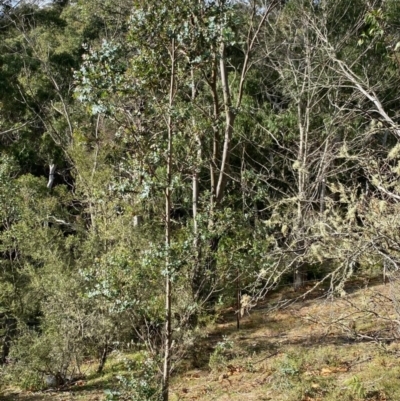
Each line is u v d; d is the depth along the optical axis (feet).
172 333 22.75
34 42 64.54
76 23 66.33
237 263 26.03
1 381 33.17
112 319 30.55
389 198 15.58
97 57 18.01
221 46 20.70
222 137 39.88
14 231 36.14
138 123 19.10
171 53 18.86
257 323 36.76
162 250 19.43
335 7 41.68
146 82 18.54
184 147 22.50
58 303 32.19
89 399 28.73
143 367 20.27
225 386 27.02
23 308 35.78
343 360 26.63
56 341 32.40
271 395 24.63
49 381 32.50
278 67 49.21
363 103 34.04
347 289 32.30
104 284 20.07
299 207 18.54
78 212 51.85
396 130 17.47
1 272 36.96
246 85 48.62
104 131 37.47
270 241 20.65
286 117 45.80
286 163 42.73
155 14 18.20
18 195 40.14
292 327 34.37
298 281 43.62
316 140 41.60
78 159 38.32
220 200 34.81
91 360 35.60
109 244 34.37
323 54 39.68
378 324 25.98
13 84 62.75
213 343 33.35
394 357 24.67
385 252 14.57
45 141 62.34
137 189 19.45
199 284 26.43
